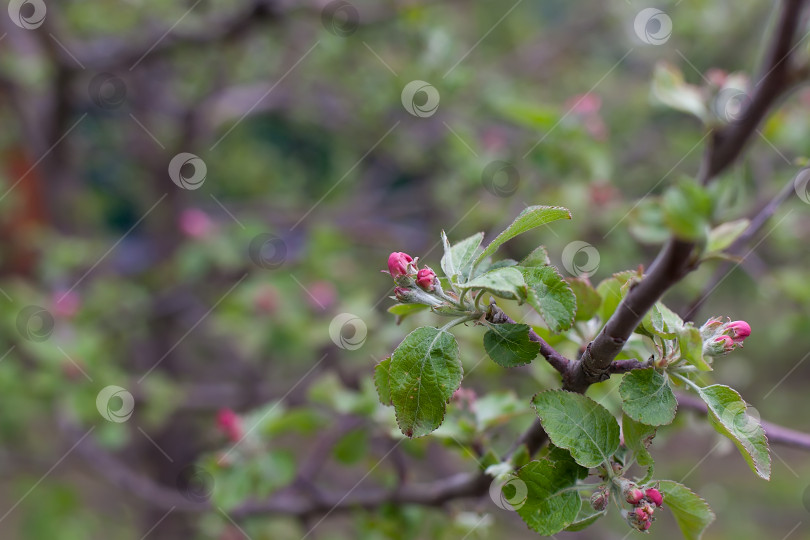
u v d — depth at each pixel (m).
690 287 2.79
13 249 4.82
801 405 5.50
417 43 3.51
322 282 3.92
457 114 3.79
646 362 1.17
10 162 4.96
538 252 1.15
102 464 3.79
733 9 4.17
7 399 3.52
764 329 3.74
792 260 3.84
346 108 4.85
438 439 1.77
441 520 2.05
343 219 5.01
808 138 3.08
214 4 4.03
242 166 5.93
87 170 5.83
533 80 5.39
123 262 5.59
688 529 1.13
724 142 1.56
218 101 4.89
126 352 4.89
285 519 3.18
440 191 3.97
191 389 4.48
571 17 6.00
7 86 4.38
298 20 4.12
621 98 4.80
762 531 5.09
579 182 3.09
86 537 4.46
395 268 1.13
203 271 4.05
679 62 4.35
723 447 2.05
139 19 4.48
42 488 4.38
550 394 1.13
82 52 4.03
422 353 1.11
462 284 1.08
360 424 2.16
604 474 1.13
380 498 2.00
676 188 1.23
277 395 4.24
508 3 5.72
